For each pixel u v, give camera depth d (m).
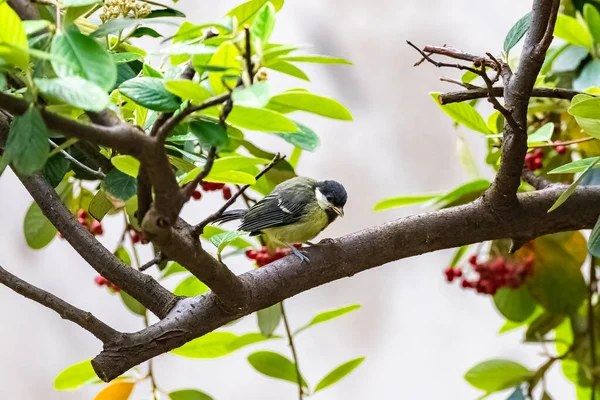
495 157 6.50
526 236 5.07
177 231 3.63
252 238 7.43
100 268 4.44
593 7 6.42
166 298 4.45
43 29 3.39
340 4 13.74
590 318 6.82
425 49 4.76
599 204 5.00
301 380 5.95
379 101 13.70
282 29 13.65
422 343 13.05
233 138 5.02
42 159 2.91
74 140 3.25
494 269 6.87
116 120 3.19
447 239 4.98
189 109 2.99
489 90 4.27
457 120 5.53
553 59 6.59
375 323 13.20
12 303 12.59
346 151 13.52
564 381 12.70
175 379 12.71
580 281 6.73
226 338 5.72
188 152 4.69
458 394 12.63
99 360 4.14
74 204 6.18
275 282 4.54
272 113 3.14
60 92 2.84
